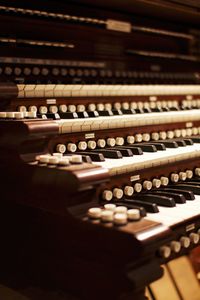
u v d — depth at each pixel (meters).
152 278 1.39
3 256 1.77
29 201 1.56
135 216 1.42
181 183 2.11
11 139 1.56
